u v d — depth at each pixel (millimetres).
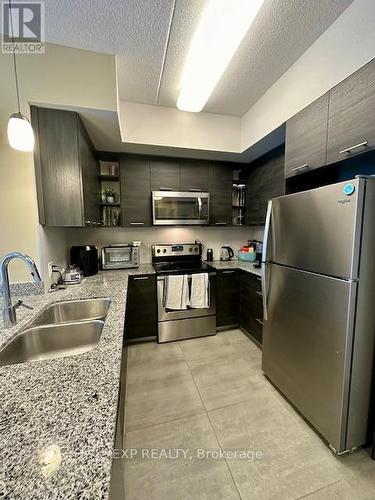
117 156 2584
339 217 1146
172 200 2680
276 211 1616
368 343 1184
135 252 2705
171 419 1491
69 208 1667
